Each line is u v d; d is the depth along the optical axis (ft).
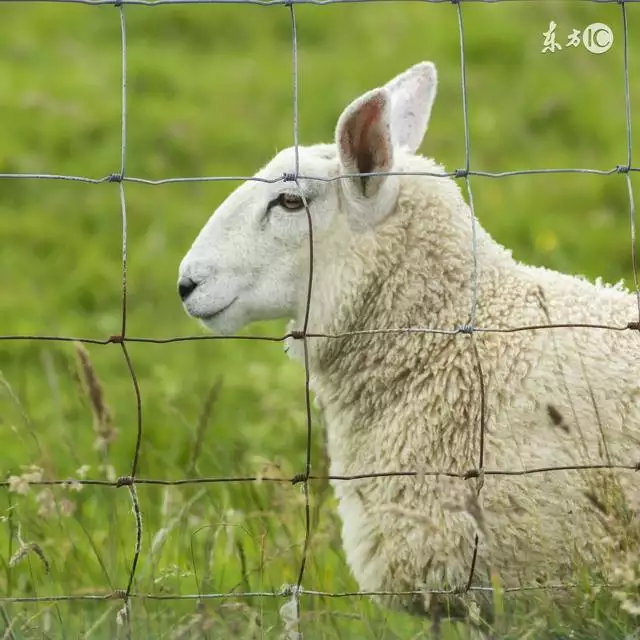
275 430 54.19
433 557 30.32
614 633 27.86
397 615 32.91
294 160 32.45
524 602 29.58
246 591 31.01
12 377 63.16
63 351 66.44
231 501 40.55
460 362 30.99
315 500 34.91
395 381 31.78
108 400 59.98
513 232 78.79
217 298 32.68
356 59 109.40
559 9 111.65
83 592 31.89
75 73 107.65
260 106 101.65
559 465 29.73
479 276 32.14
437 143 92.48
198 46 116.57
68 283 76.69
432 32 111.34
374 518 31.53
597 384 30.25
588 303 31.83
